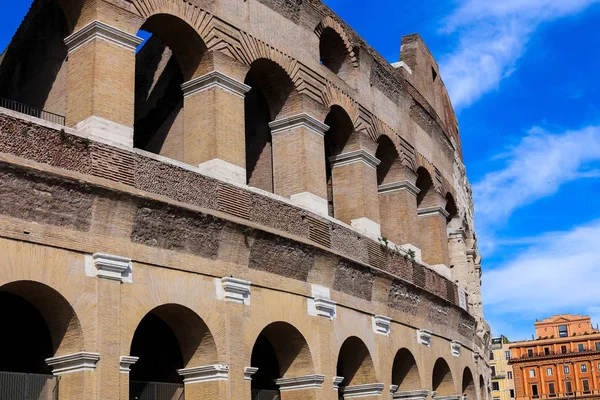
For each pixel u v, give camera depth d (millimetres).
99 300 25203
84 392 24219
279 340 33531
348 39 42250
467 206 62312
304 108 36656
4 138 24016
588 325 194000
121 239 26375
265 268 31594
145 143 38344
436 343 44875
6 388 23656
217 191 30188
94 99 27422
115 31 28453
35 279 23812
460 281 54656
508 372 190000
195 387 28703
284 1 36906
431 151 50875
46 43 38406
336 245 36094
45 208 24406
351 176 40562
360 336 36750
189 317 28422
